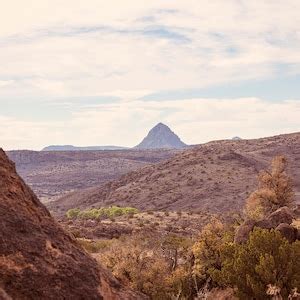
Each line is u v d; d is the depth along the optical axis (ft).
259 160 404.57
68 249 23.07
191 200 328.90
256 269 54.19
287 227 71.77
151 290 70.23
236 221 118.62
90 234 167.63
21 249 21.43
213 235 78.13
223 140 552.82
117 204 365.61
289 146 445.78
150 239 107.34
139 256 76.18
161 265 73.26
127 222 209.67
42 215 24.02
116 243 103.35
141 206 343.87
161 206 331.77
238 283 56.85
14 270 20.61
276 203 132.05
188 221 204.13
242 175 366.22
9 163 25.03
